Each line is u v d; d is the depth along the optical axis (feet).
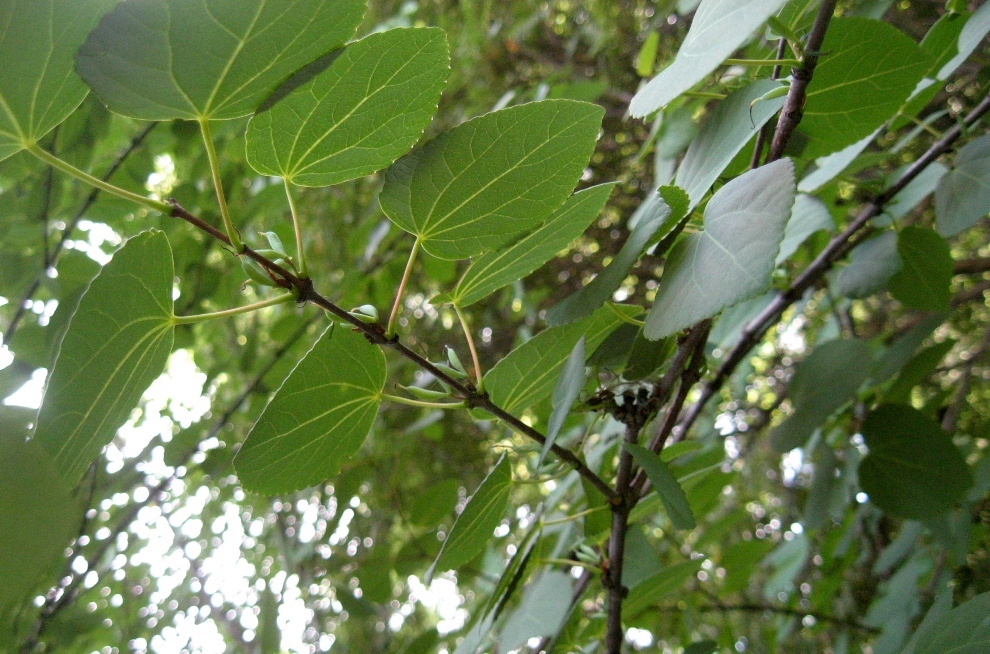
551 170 0.95
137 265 0.87
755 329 1.52
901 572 1.73
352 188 2.97
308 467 1.05
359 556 2.54
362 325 0.98
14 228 1.85
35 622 2.13
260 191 2.16
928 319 1.47
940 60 1.37
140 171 2.08
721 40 0.86
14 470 0.67
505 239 1.00
